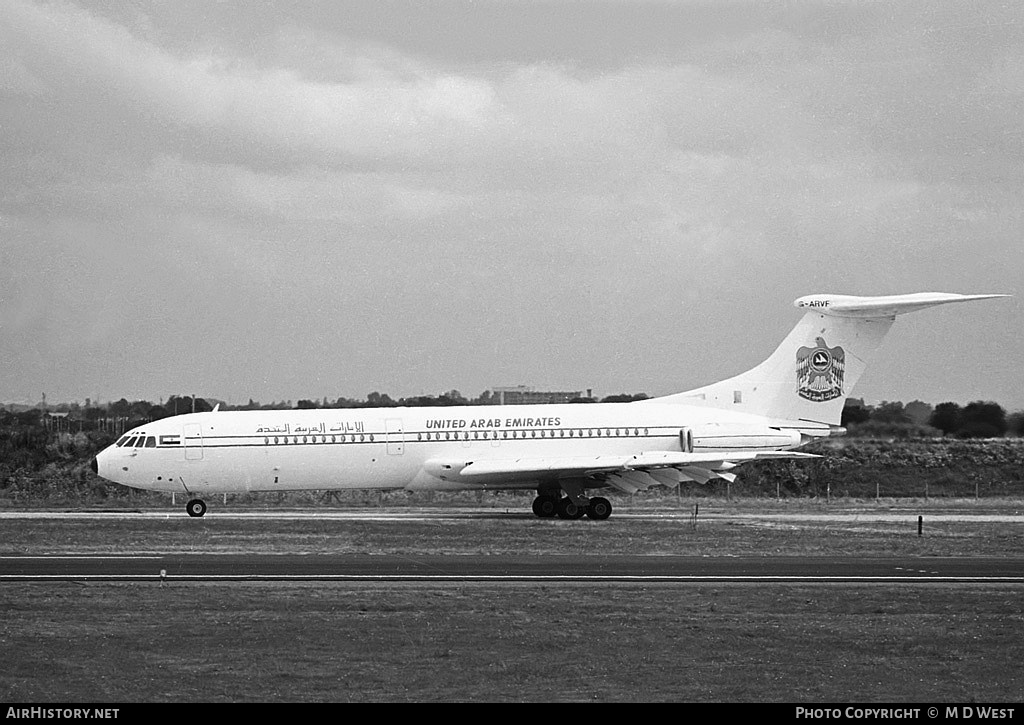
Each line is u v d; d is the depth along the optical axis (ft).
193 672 178.91
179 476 444.14
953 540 355.56
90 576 265.75
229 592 243.19
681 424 478.59
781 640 200.95
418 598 236.43
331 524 407.64
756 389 491.31
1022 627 212.43
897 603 234.38
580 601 234.38
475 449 464.24
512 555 311.06
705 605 231.09
